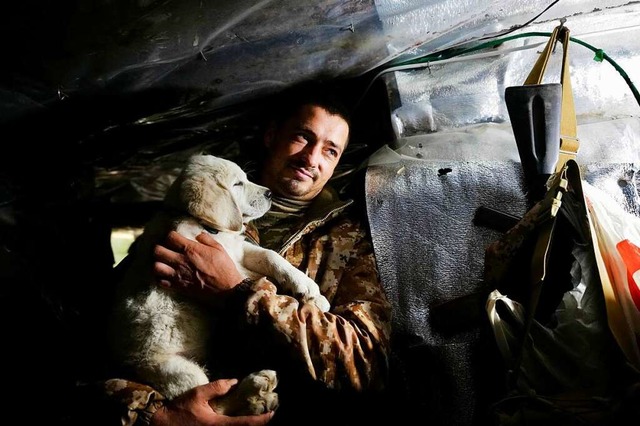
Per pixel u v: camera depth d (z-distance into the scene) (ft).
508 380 2.68
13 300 3.68
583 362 2.66
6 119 3.64
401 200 3.48
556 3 3.25
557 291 2.90
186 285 2.96
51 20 3.00
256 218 3.53
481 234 3.39
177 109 3.87
